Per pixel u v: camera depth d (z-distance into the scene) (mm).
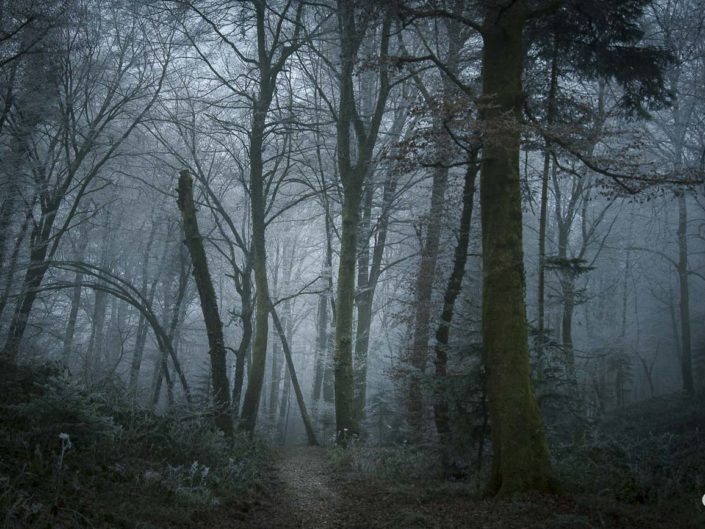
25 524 5051
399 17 12398
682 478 9961
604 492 9023
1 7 14414
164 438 10000
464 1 12086
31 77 18016
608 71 15883
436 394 12109
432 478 11281
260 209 20609
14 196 18641
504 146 9766
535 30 15172
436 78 19703
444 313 14539
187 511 7043
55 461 6723
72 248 29609
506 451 9055
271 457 16219
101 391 10773
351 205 20609
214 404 13477
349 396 19688
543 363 12000
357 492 10383
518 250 10023
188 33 21922
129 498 6840
